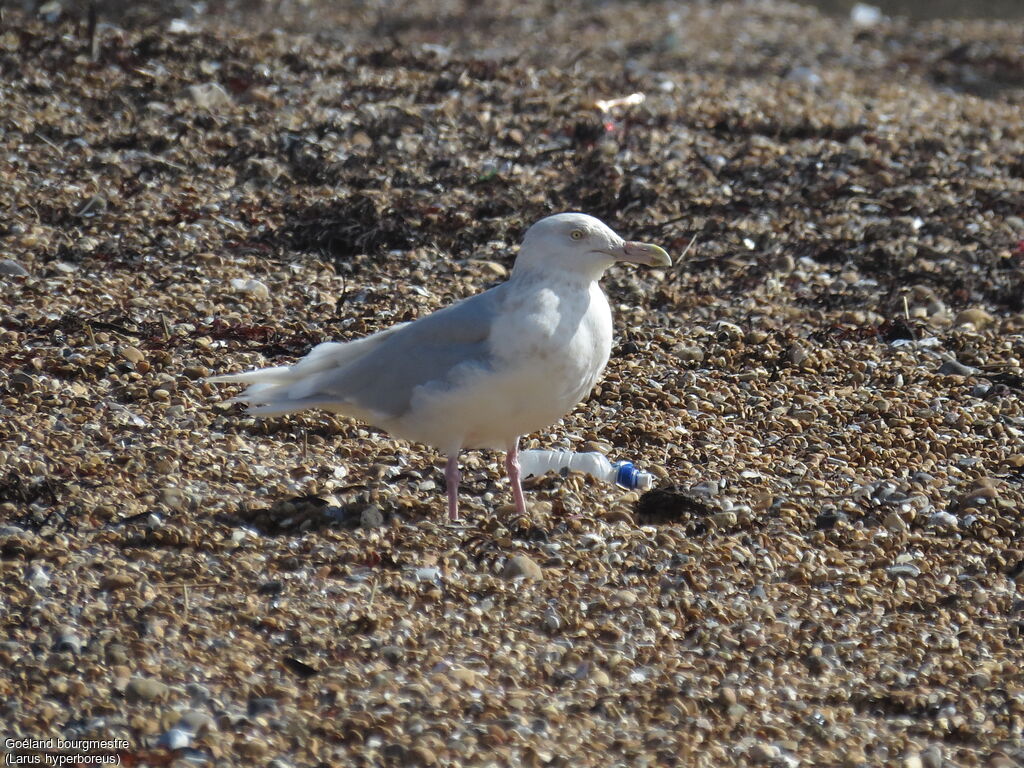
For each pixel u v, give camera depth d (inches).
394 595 358.3
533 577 371.6
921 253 674.8
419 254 638.5
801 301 624.1
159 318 547.2
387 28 1200.8
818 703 324.8
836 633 354.0
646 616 356.2
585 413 489.7
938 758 301.4
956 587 381.7
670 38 1211.2
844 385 535.5
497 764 290.0
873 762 301.0
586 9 1419.8
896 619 362.0
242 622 340.5
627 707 318.0
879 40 1294.3
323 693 313.3
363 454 444.5
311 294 587.5
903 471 455.2
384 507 405.7
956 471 455.2
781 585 377.4
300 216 663.8
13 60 808.9
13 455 416.2
